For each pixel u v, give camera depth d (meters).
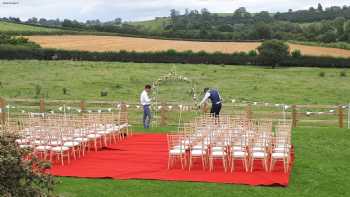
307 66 59.50
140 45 70.44
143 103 23.33
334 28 85.62
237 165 15.47
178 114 28.14
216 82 47.81
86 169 15.02
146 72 52.31
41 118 17.62
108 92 42.22
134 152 17.53
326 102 39.06
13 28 82.31
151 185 13.30
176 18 133.50
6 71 50.81
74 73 50.72
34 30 82.00
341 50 67.31
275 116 26.52
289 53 60.12
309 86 46.56
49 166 8.73
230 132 15.70
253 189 12.91
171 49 63.66
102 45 69.44
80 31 86.44
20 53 60.28
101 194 12.50
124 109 23.70
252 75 52.28
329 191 12.89
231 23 133.00
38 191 8.51
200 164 15.62
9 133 8.59
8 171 8.27
